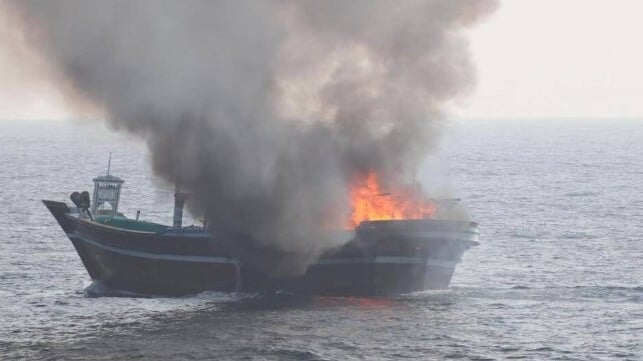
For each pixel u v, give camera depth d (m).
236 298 171.62
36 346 139.62
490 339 143.75
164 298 172.88
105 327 150.75
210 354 135.75
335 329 148.50
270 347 138.88
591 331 148.88
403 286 173.88
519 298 172.00
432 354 136.50
